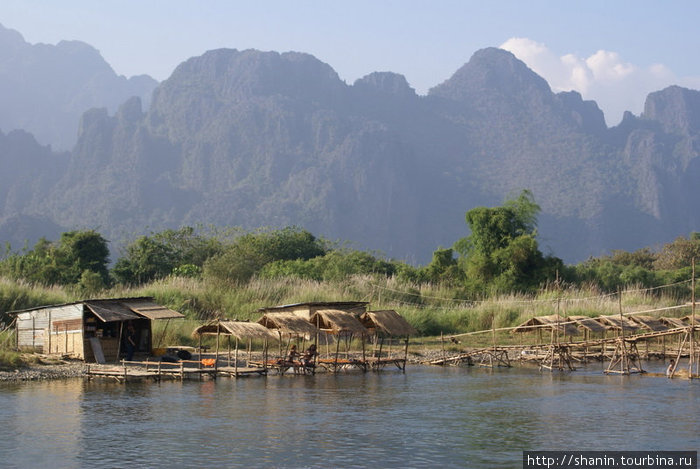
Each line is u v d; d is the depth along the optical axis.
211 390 29.06
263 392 28.62
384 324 35.38
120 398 26.81
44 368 33.00
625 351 37.69
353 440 20.59
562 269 63.75
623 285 68.44
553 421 23.27
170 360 35.50
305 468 17.86
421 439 20.77
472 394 28.64
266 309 37.06
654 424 22.84
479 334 49.47
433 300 55.31
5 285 42.75
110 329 36.28
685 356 43.47
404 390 29.66
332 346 44.41
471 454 19.25
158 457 18.69
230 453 19.11
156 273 66.56
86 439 20.44
